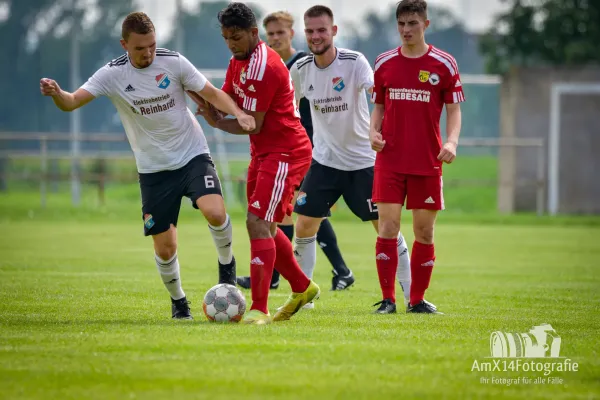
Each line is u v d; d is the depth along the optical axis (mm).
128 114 21312
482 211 90500
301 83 26156
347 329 19547
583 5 117438
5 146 136375
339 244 52094
